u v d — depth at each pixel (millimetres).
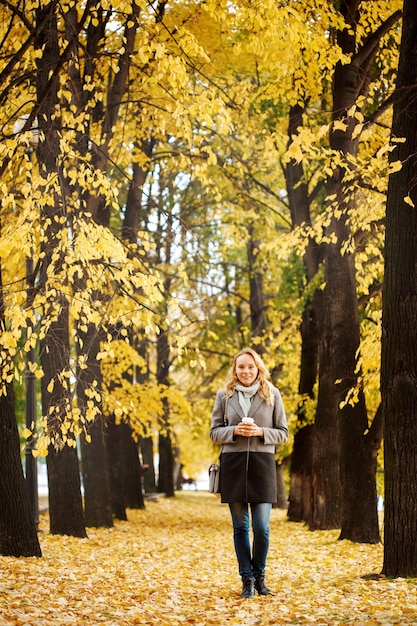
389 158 8766
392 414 8523
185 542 14930
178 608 7406
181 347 8867
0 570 8656
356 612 6750
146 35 9469
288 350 23844
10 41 11172
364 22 12383
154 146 22016
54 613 6672
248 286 30484
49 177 8148
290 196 19266
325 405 17312
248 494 7621
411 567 8430
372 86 13922
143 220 23172
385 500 8625
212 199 24781
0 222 9930
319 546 13328
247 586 7676
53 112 11133
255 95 15109
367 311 15750
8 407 10227
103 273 8859
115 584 8797
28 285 9156
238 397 7898
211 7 10516
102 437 17297
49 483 14391
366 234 14523
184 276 9141
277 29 9758
